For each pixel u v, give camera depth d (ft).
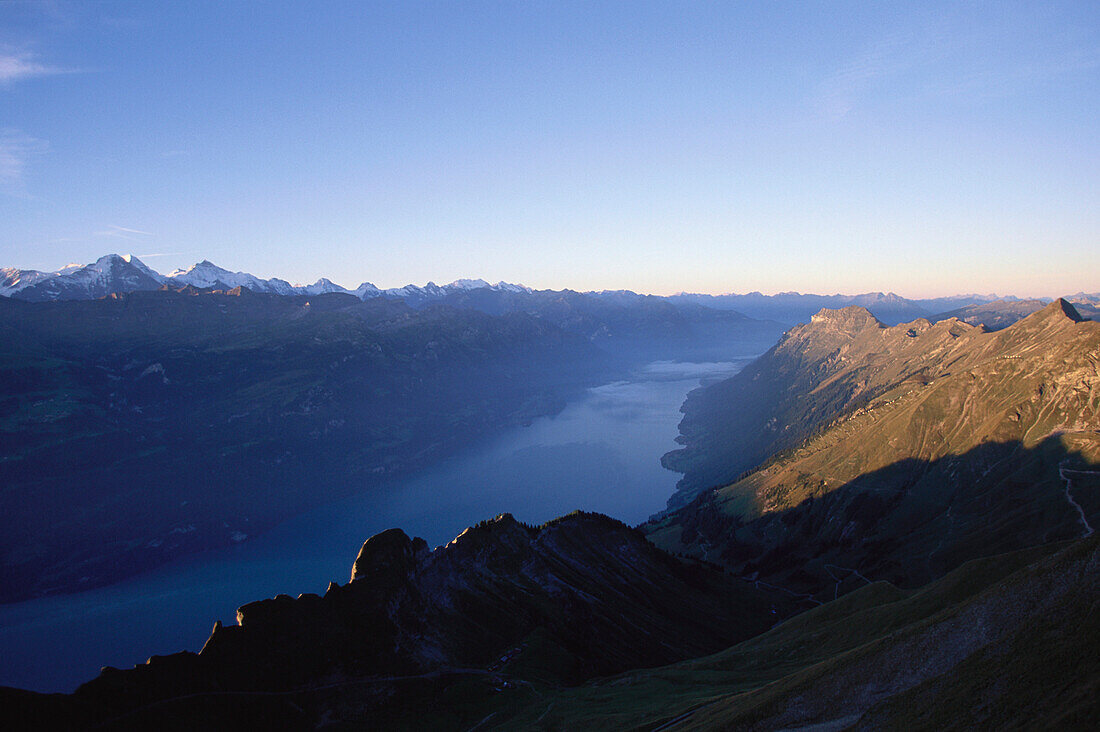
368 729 322.14
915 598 378.32
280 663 336.08
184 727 282.77
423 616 435.94
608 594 635.66
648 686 384.68
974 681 169.99
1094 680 137.28
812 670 244.63
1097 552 182.19
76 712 264.72
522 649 444.96
